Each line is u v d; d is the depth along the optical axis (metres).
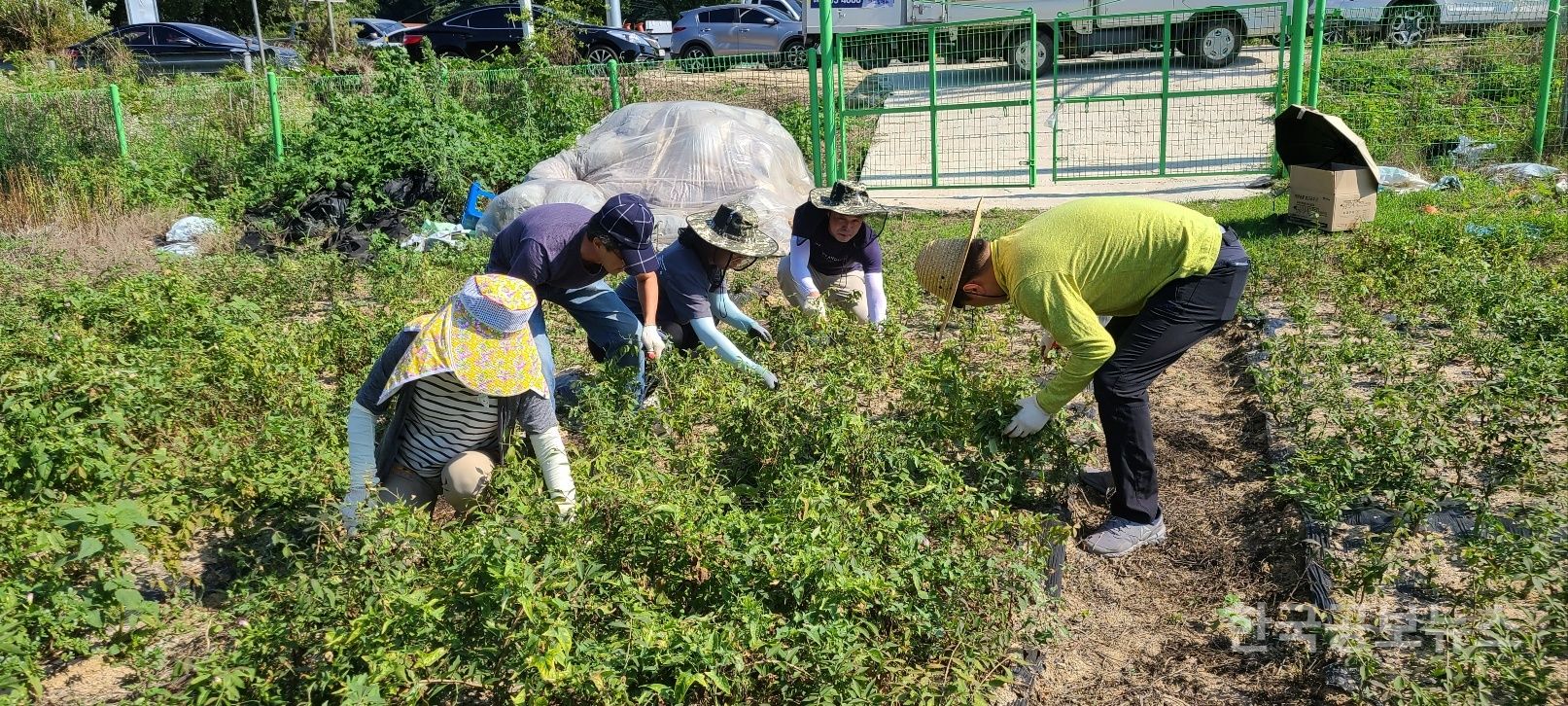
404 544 3.57
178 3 43.78
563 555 3.41
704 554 3.51
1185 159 14.12
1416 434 4.63
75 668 3.78
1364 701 3.47
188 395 5.38
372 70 18.39
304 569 3.63
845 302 6.60
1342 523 4.56
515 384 3.80
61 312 7.23
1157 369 4.43
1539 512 3.88
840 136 14.12
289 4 37.72
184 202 13.58
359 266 9.62
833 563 3.35
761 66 15.72
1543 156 12.75
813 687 3.21
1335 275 8.29
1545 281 7.41
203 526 4.43
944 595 3.75
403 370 3.76
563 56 19.17
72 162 14.24
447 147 12.55
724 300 5.80
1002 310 7.86
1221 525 4.83
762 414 4.70
